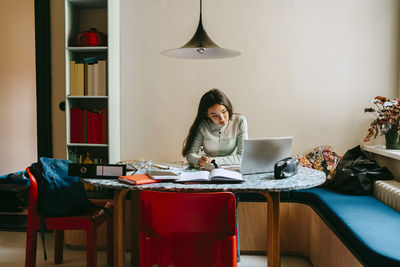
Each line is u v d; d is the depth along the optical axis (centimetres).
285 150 237
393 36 339
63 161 258
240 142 286
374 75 343
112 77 345
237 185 199
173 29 360
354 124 347
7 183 445
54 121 369
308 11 346
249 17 351
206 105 275
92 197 324
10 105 516
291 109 352
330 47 346
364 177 291
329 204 259
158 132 367
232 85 356
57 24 363
